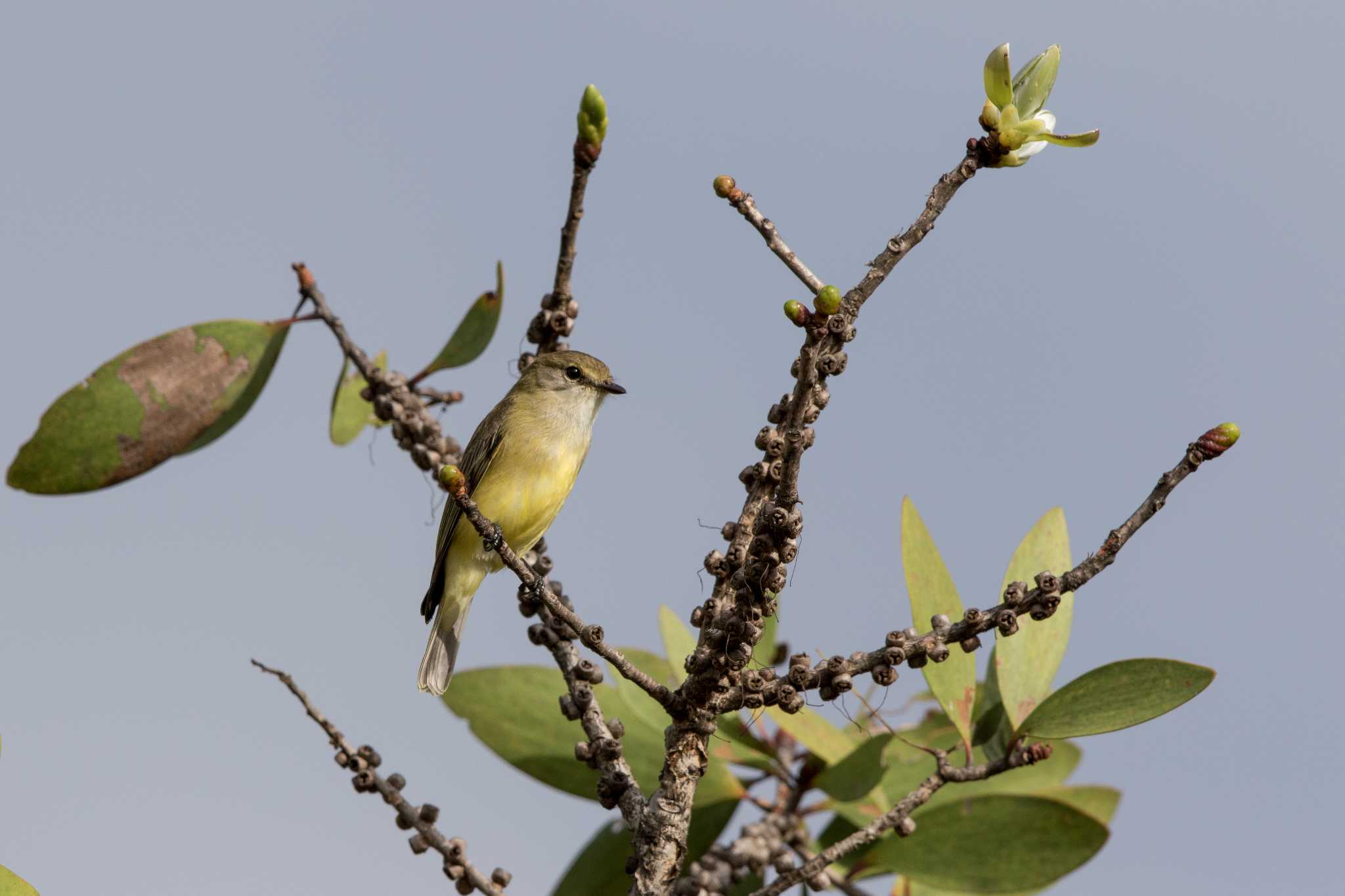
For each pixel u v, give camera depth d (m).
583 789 10.16
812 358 6.98
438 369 11.57
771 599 7.56
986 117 7.52
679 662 9.91
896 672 7.72
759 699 7.88
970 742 8.98
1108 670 8.57
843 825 10.22
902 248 7.39
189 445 10.57
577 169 9.73
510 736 10.29
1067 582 7.56
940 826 9.57
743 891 9.80
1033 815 9.41
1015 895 9.73
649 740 10.41
